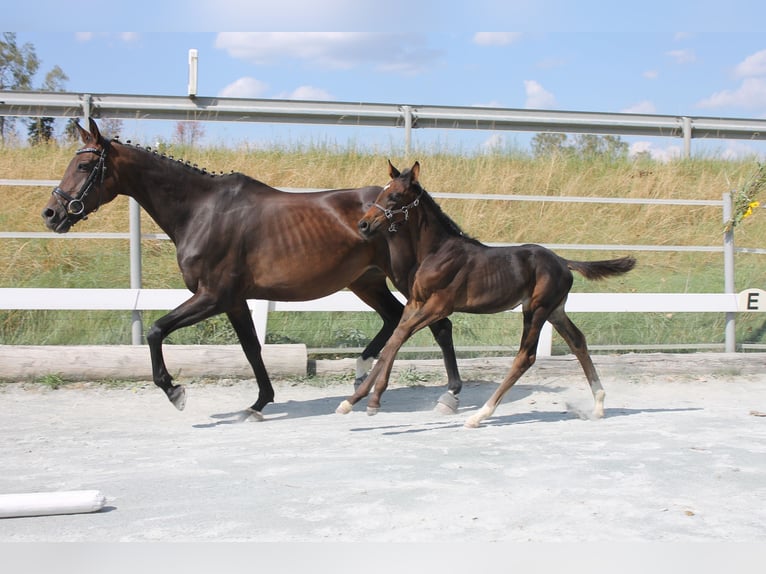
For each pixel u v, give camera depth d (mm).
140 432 6266
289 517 4090
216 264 6652
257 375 6852
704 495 4441
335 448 5594
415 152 13234
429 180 12555
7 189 11547
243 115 13164
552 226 12219
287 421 6734
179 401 6566
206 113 13062
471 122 13781
